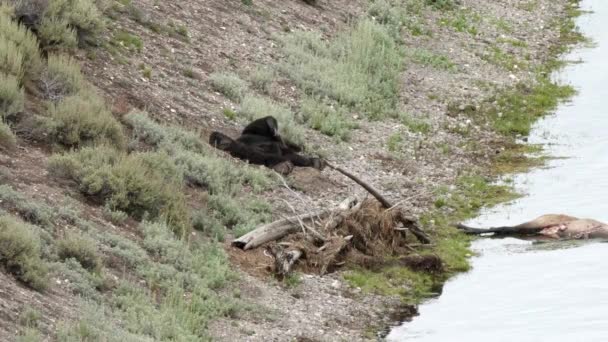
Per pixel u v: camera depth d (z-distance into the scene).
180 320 47.16
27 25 67.31
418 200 71.00
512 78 99.81
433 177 75.62
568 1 129.75
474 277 60.00
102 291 47.47
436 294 57.69
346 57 93.69
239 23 90.00
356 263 59.31
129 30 78.50
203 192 61.59
